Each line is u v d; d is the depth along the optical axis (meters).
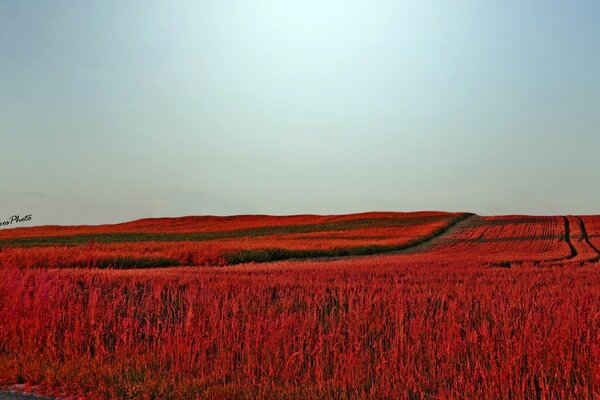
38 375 8.59
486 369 8.01
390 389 7.55
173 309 13.12
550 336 9.15
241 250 45.91
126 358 9.29
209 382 8.20
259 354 9.32
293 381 8.24
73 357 9.49
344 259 47.50
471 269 30.02
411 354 8.87
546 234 80.00
